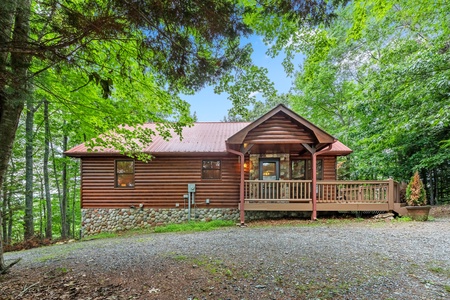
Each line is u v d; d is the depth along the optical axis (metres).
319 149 9.08
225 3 2.40
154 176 10.15
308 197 8.95
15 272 3.58
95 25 2.02
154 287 2.90
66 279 3.21
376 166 10.89
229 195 10.11
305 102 15.51
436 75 7.34
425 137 9.70
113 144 6.12
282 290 2.77
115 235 8.29
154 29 2.40
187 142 10.73
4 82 2.13
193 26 2.45
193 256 4.17
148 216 9.98
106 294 2.73
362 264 3.57
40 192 13.91
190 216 9.99
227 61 3.02
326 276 3.14
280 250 4.43
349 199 8.66
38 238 8.30
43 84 3.62
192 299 2.59
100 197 10.02
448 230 5.83
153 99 4.76
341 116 15.35
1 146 3.18
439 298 2.52
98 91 4.89
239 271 3.37
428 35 8.87
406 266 3.46
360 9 4.55
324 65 13.20
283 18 3.12
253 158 10.32
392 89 8.62
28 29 2.40
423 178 11.80
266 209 8.58
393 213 8.44
